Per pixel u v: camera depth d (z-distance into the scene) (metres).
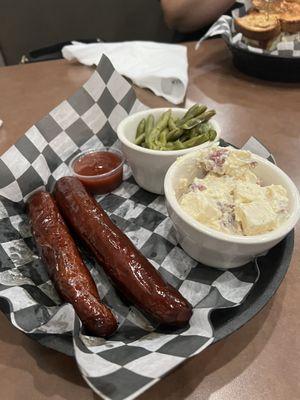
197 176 0.90
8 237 0.89
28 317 0.69
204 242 0.75
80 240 0.85
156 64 1.53
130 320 0.75
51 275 0.76
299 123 1.31
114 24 2.59
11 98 1.47
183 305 0.69
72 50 1.63
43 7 2.40
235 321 0.69
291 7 1.55
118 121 1.20
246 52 1.45
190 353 0.60
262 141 1.23
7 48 2.45
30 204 0.91
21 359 0.68
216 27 1.56
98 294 0.75
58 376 0.65
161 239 0.92
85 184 1.04
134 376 0.56
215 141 0.96
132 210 1.01
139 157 0.96
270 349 0.69
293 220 0.74
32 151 1.04
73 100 1.14
